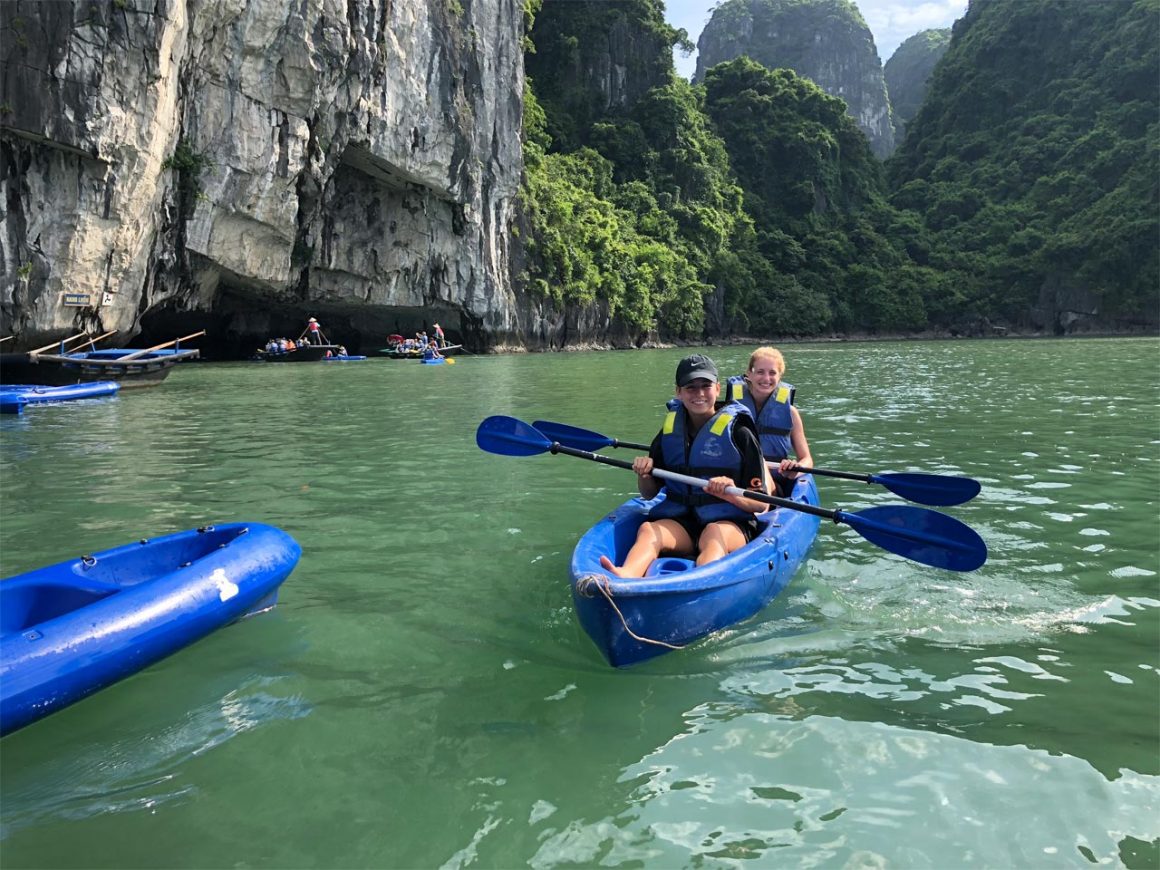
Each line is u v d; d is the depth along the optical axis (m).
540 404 12.38
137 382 15.53
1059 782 2.33
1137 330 57.12
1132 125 64.00
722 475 4.00
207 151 20.89
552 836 2.14
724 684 2.98
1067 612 3.59
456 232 32.25
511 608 3.73
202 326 27.47
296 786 2.37
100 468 7.04
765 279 59.94
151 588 3.17
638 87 60.00
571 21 56.69
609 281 43.06
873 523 3.78
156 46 16.88
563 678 3.04
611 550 3.85
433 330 34.81
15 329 16.66
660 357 31.77
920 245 67.69
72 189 16.80
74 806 2.29
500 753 2.53
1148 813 2.20
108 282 18.28
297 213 24.67
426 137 27.53
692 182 57.69
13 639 2.71
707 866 2.02
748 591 3.55
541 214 39.28
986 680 2.96
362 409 11.79
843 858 2.04
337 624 3.54
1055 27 75.81
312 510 5.51
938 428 9.13
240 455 7.68
